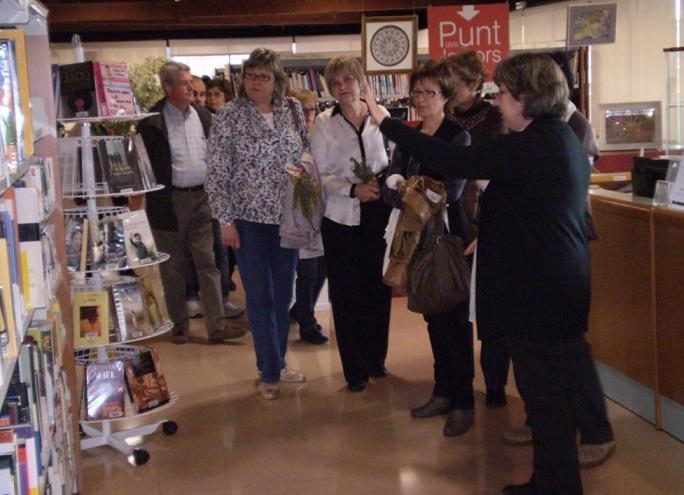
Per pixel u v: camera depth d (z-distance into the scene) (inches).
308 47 534.0
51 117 128.3
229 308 247.6
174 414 166.1
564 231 107.0
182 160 214.4
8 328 73.6
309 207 162.1
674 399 141.3
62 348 123.5
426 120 146.6
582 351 128.3
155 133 209.3
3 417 79.4
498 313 110.9
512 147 105.3
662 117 306.2
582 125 160.6
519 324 109.2
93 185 141.6
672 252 138.0
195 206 217.2
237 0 422.0
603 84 380.5
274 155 166.1
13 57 87.8
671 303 139.6
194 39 522.3
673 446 140.3
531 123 108.4
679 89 298.2
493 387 159.9
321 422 158.1
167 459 143.8
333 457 141.6
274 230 169.9
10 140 83.3
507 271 109.0
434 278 139.3
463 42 257.6
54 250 122.3
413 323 228.8
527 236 107.1
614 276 157.9
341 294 169.5
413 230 139.1
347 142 165.6
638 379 151.9
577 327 110.2
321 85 346.3
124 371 148.0
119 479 136.7
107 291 141.8
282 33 526.6
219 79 287.0
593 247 165.5
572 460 112.8
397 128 116.8
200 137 217.5
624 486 125.8
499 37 258.2
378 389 175.9
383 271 164.4
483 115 153.0
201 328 237.6
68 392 125.1
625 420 152.7
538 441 113.6
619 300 156.6
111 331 142.8
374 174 164.6
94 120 138.6
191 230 219.1
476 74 151.3
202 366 199.6
